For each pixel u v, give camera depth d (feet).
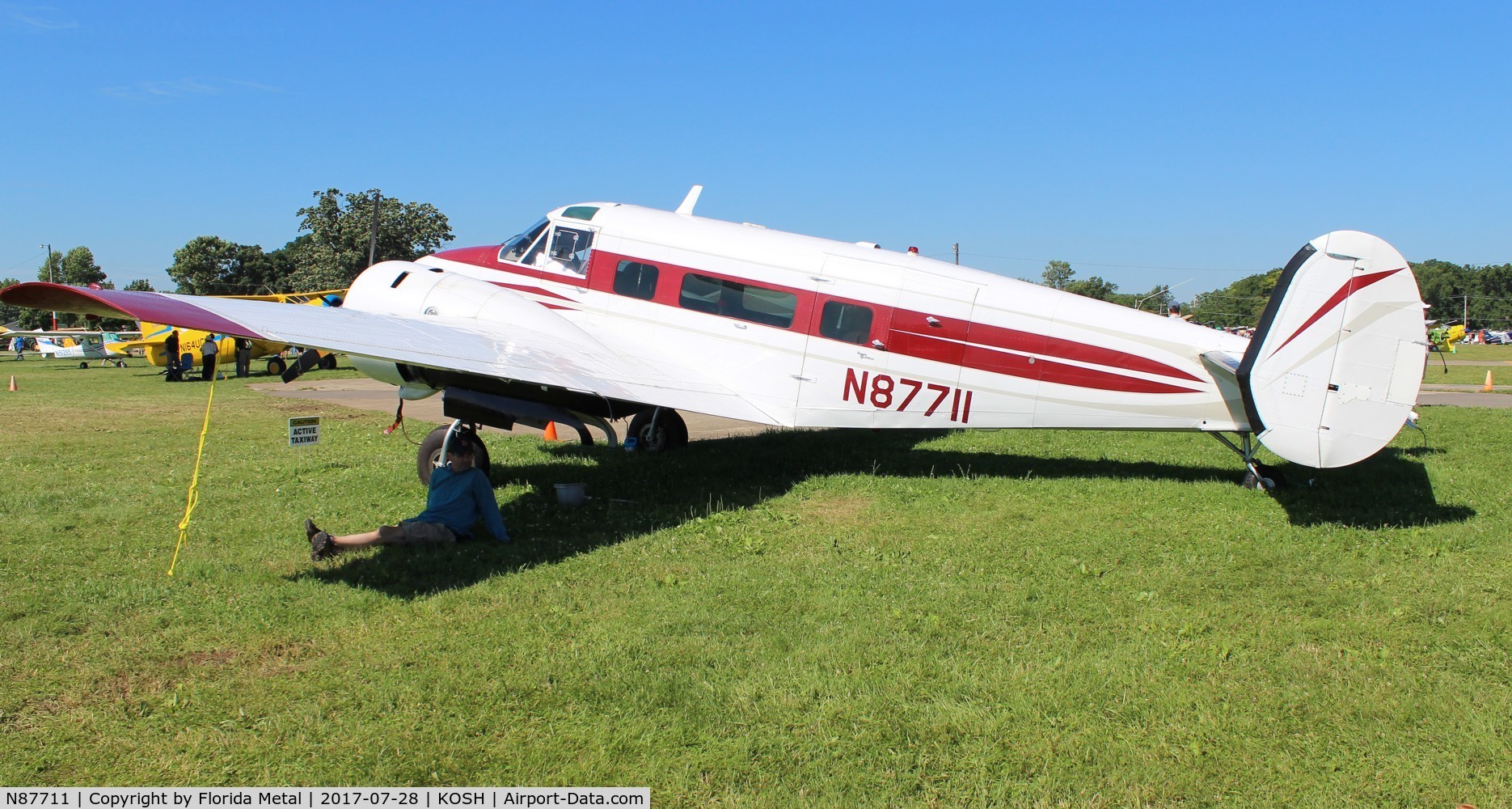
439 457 26.78
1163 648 14.94
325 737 12.04
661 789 10.99
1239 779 11.17
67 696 13.14
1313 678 13.88
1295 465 31.94
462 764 11.46
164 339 92.48
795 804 10.64
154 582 17.89
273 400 57.62
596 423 26.23
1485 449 35.58
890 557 20.27
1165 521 23.44
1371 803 10.69
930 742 12.02
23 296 18.74
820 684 13.53
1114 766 11.45
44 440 37.83
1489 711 12.78
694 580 18.49
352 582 18.13
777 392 30.04
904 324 29.14
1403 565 19.60
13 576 18.28
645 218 31.86
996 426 28.99
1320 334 22.45
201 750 11.72
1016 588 18.03
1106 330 27.81
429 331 25.02
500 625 15.78
